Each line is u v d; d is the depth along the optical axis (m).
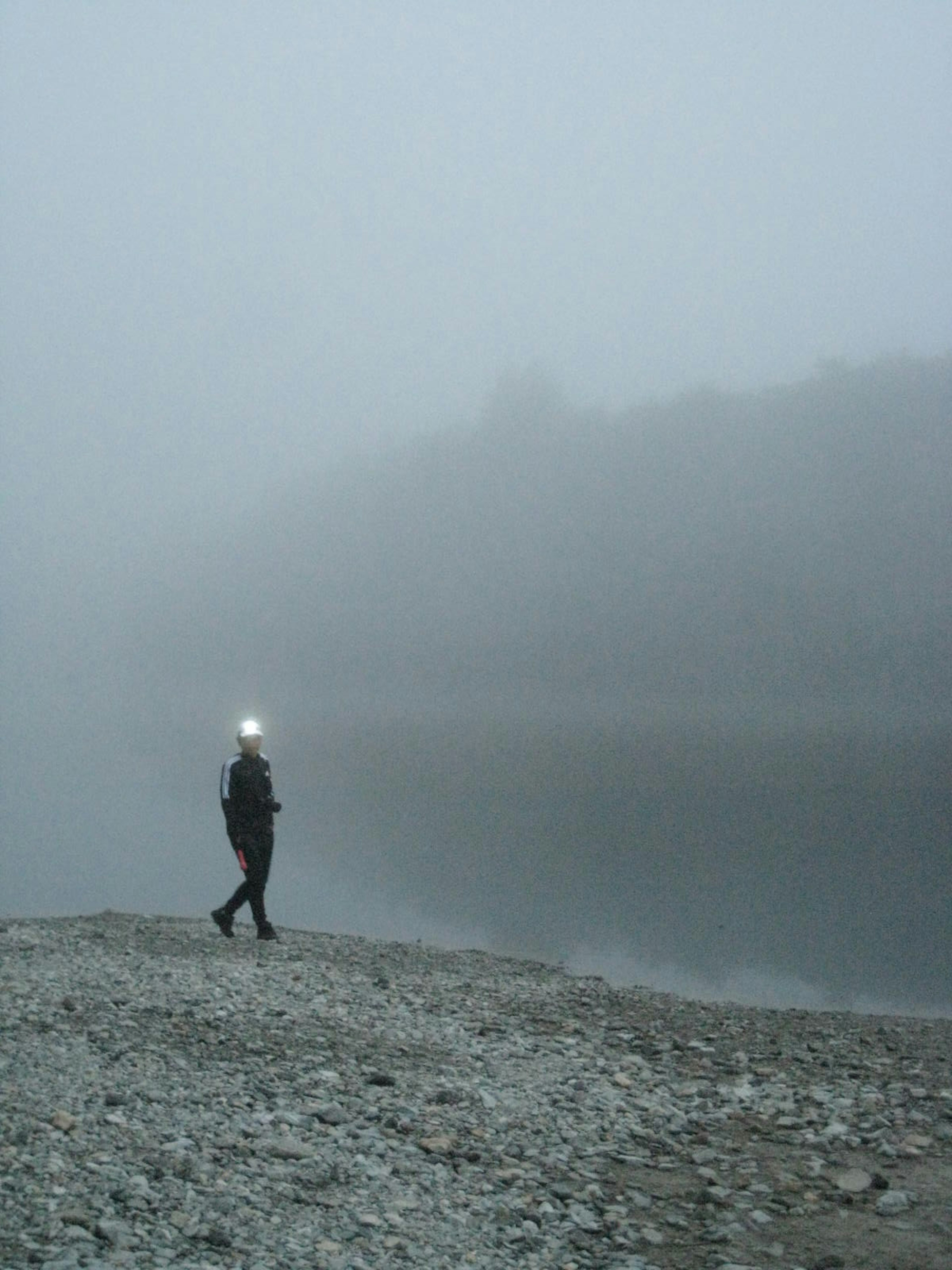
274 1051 10.41
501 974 16.34
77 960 14.22
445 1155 8.16
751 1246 6.82
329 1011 12.45
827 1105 9.88
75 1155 7.24
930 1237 6.95
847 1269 6.48
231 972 14.19
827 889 27.89
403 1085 9.82
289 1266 6.20
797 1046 12.34
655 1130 9.17
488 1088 10.00
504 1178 7.82
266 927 17.25
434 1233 6.84
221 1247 6.30
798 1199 7.62
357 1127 8.54
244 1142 7.86
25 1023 10.35
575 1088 10.19
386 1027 11.98
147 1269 5.89
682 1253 6.77
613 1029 12.95
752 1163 8.34
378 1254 6.49
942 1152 8.59
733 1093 10.19
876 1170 8.19
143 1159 7.32
